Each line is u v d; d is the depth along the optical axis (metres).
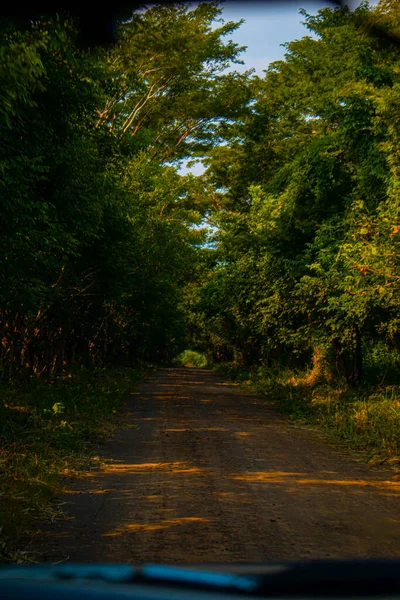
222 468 10.05
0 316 18.53
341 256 16.83
